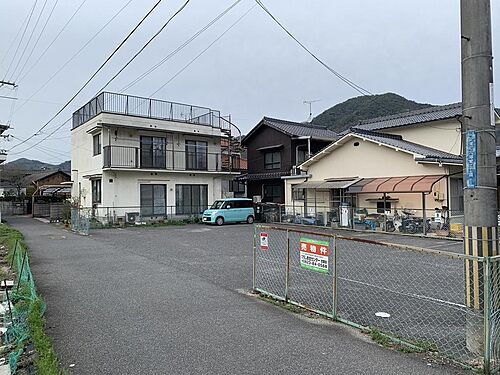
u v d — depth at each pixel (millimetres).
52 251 11219
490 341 3332
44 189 30797
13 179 39438
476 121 3826
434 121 19375
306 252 5422
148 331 4484
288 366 3533
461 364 3508
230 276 7586
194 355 3795
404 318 4906
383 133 20484
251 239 14242
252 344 4066
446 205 15023
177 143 23625
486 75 3832
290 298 5852
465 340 4098
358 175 18344
